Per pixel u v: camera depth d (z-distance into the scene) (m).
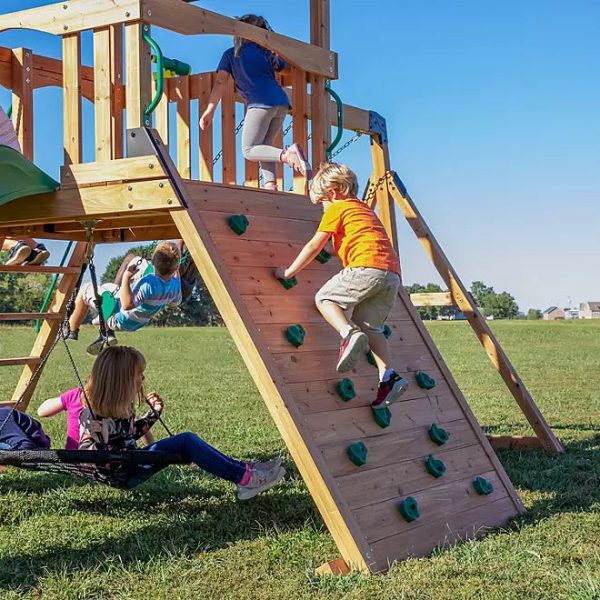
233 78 6.32
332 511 4.46
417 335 6.16
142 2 4.87
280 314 5.14
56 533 5.25
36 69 6.46
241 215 5.30
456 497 5.30
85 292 6.93
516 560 4.46
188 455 5.18
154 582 4.29
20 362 7.85
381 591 4.04
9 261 6.80
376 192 8.48
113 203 5.08
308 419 4.80
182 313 52.38
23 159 5.12
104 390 5.19
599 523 5.25
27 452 4.82
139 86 4.92
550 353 23.11
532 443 8.16
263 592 4.12
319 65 6.26
